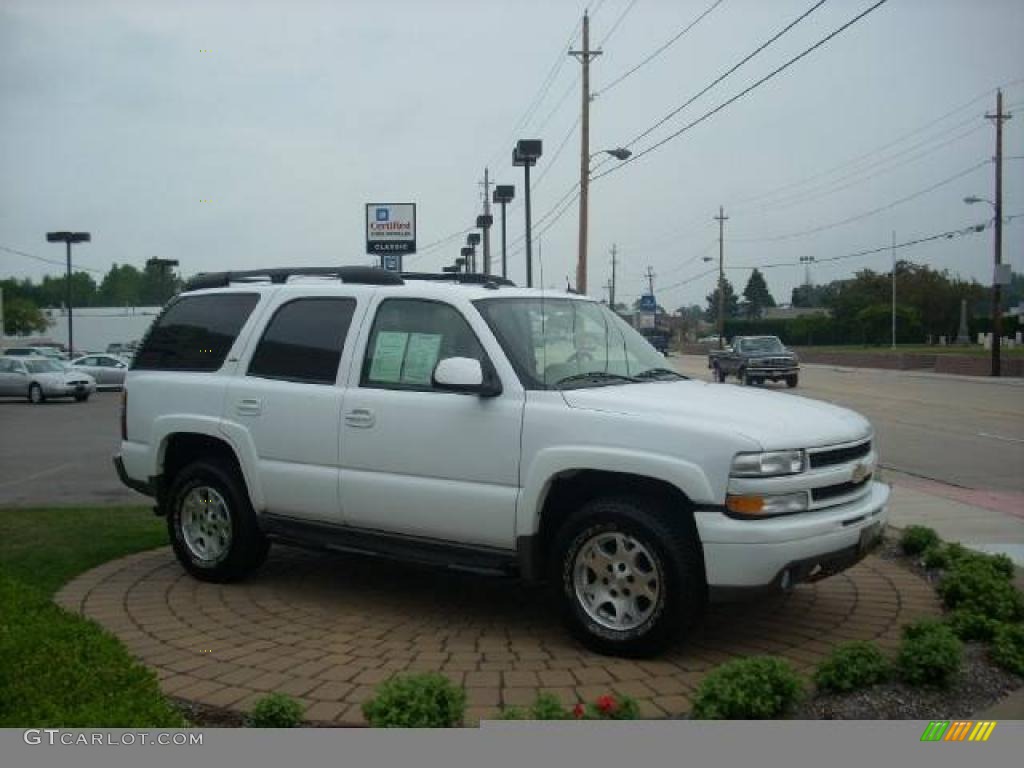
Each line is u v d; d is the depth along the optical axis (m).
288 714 3.95
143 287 119.06
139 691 3.53
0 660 3.72
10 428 21.69
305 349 6.25
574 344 5.88
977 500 10.40
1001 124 40.25
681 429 4.83
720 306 78.88
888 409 23.27
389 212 34.19
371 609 5.98
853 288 88.38
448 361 5.30
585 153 32.31
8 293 114.00
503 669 4.84
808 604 6.04
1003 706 4.35
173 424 6.72
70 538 7.88
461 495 5.38
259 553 6.59
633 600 5.00
